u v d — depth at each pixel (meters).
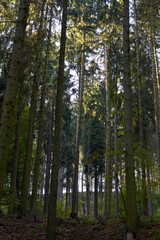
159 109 12.76
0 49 6.26
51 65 18.42
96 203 20.50
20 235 6.62
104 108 18.59
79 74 17.02
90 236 6.30
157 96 12.37
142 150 6.19
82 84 15.58
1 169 4.07
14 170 11.23
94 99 18.39
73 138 26.61
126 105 6.07
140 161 6.48
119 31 12.63
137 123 11.94
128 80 6.23
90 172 21.69
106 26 13.71
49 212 5.19
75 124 27.19
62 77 6.18
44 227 7.90
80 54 15.83
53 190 5.34
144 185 6.84
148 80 13.16
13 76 4.62
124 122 6.03
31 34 11.23
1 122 4.31
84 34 15.25
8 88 4.52
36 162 10.77
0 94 8.93
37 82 10.84
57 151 5.63
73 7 15.05
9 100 4.45
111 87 6.60
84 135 25.34
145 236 4.91
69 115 21.28
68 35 15.07
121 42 12.38
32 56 10.34
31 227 7.68
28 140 10.20
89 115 23.97
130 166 5.61
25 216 9.36
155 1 7.75
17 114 10.36
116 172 6.51
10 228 7.28
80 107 14.98
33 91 10.70
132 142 5.83
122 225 6.38
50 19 12.61
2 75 8.91
